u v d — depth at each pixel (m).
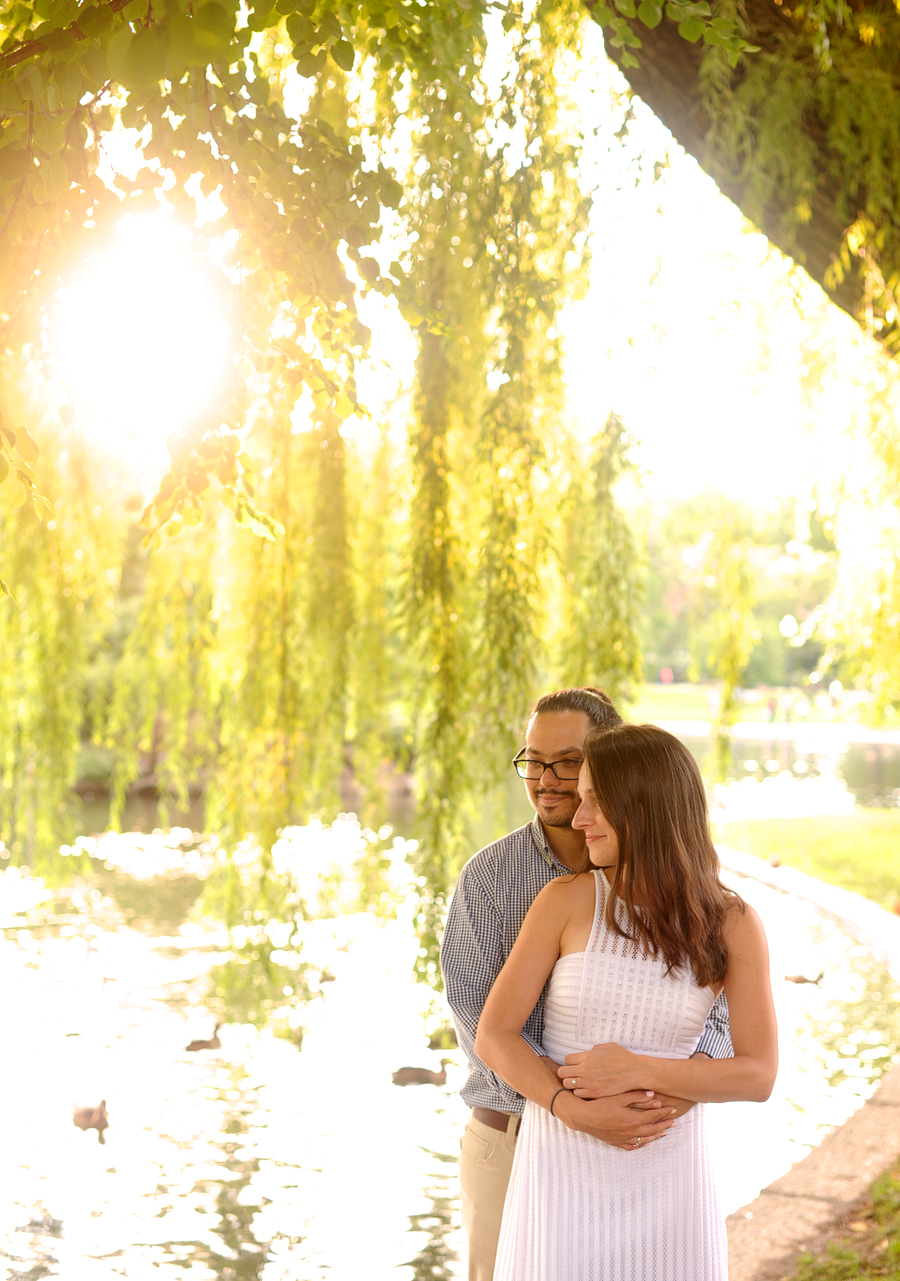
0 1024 7.83
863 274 4.73
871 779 26.81
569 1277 2.25
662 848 2.32
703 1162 2.34
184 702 8.25
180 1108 6.38
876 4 4.62
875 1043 7.51
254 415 6.26
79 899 11.84
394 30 3.23
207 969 9.15
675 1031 2.32
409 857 6.03
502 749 5.57
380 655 7.32
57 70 2.46
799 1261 3.94
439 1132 6.10
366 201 2.91
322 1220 5.10
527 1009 2.39
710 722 7.07
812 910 11.30
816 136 4.67
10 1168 5.60
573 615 5.96
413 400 5.69
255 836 6.60
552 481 5.67
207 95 2.74
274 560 6.38
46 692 7.49
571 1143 2.29
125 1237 4.92
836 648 9.92
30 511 7.10
